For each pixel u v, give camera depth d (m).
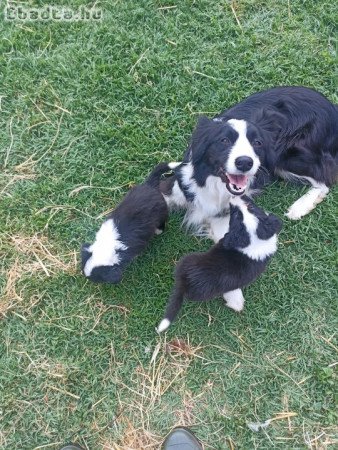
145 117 1.67
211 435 1.39
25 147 1.63
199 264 1.30
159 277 1.51
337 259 1.53
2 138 1.63
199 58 1.73
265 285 1.52
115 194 1.58
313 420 1.40
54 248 1.53
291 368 1.45
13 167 1.61
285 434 1.39
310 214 1.58
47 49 1.73
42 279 1.49
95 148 1.62
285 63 1.72
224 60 1.73
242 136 1.28
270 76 1.71
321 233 1.56
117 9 1.78
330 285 1.52
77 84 1.68
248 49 1.74
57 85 1.68
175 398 1.41
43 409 1.39
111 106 1.67
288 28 1.78
